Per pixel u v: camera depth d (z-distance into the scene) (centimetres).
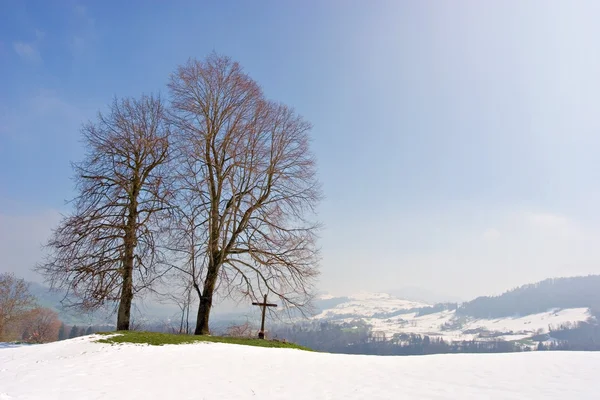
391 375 1197
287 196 2377
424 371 1244
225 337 2089
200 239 2098
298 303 2323
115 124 2183
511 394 977
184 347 1568
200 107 2316
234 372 1213
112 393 986
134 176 2156
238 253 2233
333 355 1559
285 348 1905
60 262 1961
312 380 1139
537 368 1245
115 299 2023
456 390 1027
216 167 2252
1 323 4169
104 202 2072
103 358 1352
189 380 1116
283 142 2398
